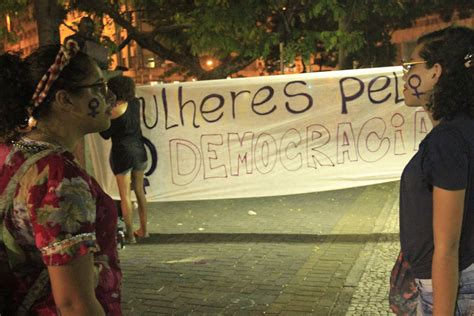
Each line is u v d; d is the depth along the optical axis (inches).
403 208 82.8
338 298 176.1
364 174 251.4
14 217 65.9
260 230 263.0
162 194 263.3
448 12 698.2
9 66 69.4
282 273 201.2
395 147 248.2
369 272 199.6
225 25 320.2
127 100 224.4
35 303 68.9
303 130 252.4
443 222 73.7
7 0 337.1
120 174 235.6
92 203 67.1
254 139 255.4
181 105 256.8
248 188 258.7
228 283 192.4
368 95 246.2
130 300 179.0
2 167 67.4
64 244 62.9
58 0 290.5
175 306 173.6
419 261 81.6
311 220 279.4
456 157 73.6
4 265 67.9
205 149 258.8
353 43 369.4
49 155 66.3
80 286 63.9
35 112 69.8
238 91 253.3
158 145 260.2
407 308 93.2
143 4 384.2
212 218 291.4
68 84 69.6
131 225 244.2
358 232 253.4
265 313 166.2
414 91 84.3
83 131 73.7
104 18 390.0
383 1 396.8
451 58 78.1
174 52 392.5
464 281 77.9
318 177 254.2
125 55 764.6
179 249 235.0
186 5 389.1
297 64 514.0
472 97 77.2
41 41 271.4
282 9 351.6
